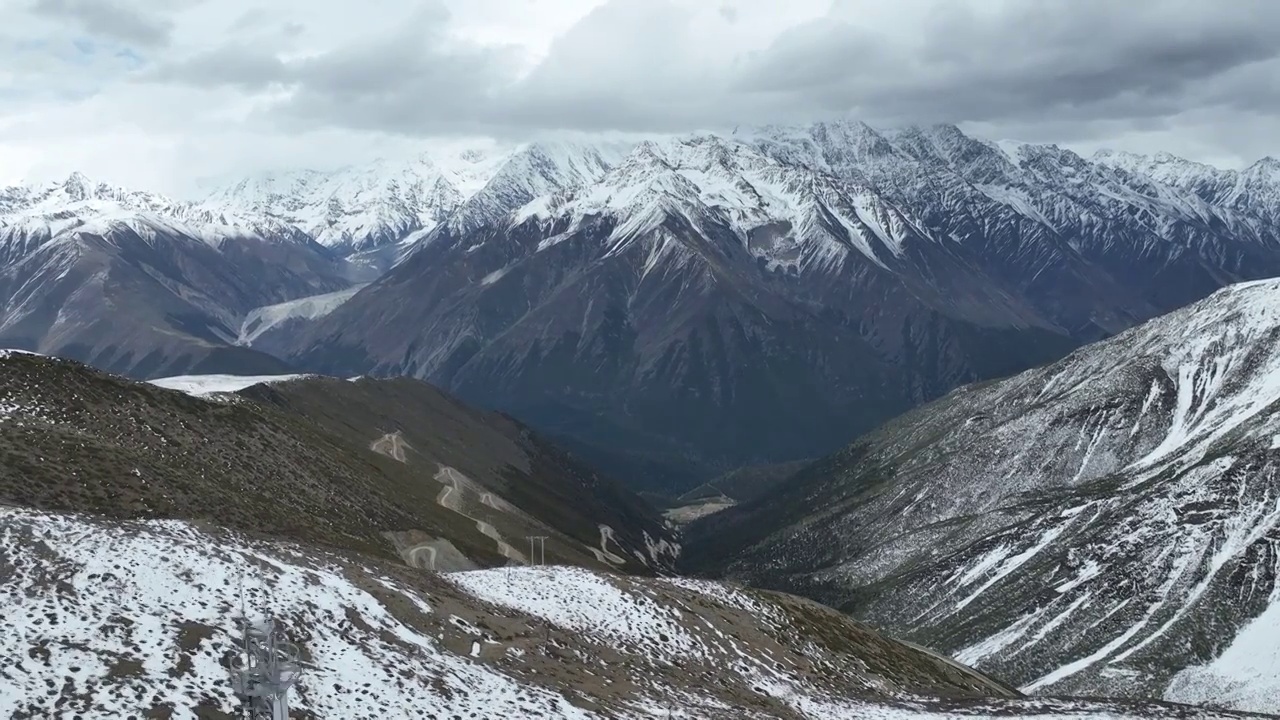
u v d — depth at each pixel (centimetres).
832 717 8131
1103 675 14725
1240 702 13338
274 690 4500
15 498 8644
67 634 5359
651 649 8338
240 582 6331
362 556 8112
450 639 7025
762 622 9725
